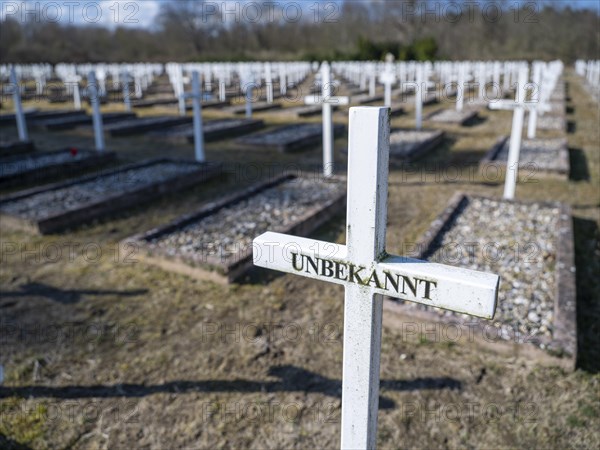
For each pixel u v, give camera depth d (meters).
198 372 3.05
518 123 5.53
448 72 20.52
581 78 25.52
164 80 26.05
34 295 3.96
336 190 6.35
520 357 3.03
